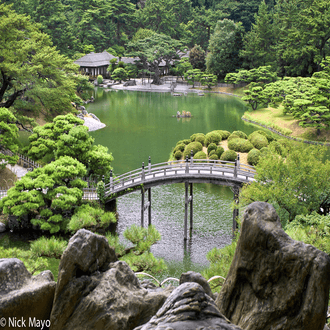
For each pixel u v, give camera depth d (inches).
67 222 1209.4
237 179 1253.1
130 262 708.0
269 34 4040.4
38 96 1795.0
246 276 228.2
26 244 1174.3
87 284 235.8
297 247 211.3
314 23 3284.9
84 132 1435.8
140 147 2231.8
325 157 2113.7
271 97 3100.4
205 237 1250.6
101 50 5398.6
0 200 1216.2
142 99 3853.3
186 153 1977.1
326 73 2886.3
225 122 2933.1
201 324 168.9
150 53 4392.2
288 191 977.5
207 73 4446.4
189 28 5743.1
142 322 235.6
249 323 216.5
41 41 1903.3
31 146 1508.4
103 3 5388.8
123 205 1482.5
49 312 234.5
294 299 205.3
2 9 1765.5
